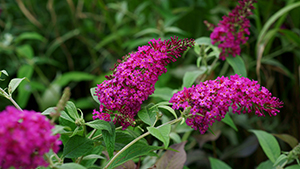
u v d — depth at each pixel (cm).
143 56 66
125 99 65
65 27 148
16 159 54
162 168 73
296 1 99
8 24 133
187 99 65
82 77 119
